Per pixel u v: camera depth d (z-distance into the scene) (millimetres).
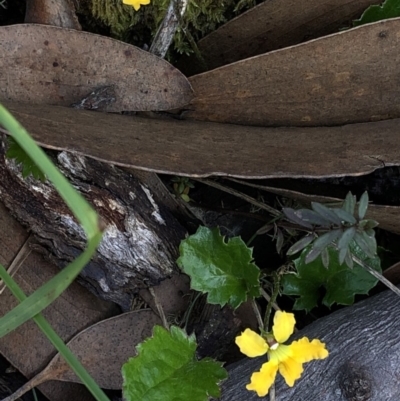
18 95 157
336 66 159
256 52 186
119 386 186
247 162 153
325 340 164
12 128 77
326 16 177
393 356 155
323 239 152
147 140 153
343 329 165
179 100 163
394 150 151
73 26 165
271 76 162
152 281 182
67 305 184
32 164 156
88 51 157
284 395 161
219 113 169
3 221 175
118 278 180
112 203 168
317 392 157
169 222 184
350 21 179
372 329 161
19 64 155
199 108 169
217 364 170
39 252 180
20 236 177
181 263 176
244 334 148
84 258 81
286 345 154
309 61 159
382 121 161
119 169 171
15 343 181
